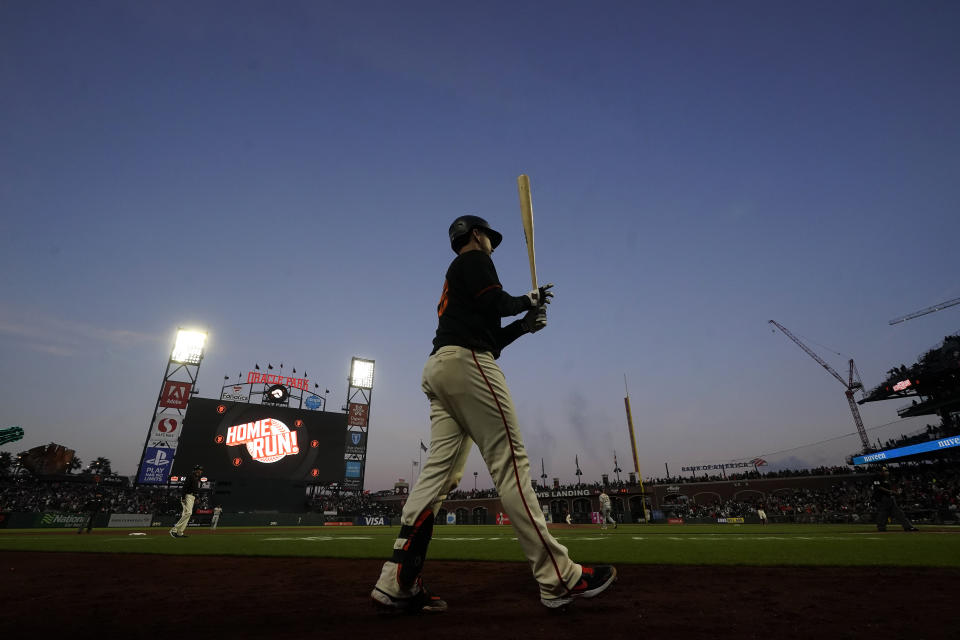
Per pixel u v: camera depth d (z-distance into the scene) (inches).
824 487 1631.4
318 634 74.9
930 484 1360.7
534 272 106.9
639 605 97.1
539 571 89.2
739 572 145.6
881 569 147.5
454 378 90.6
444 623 82.4
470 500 2058.3
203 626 83.0
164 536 492.1
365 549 257.9
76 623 86.4
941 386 1530.5
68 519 986.1
